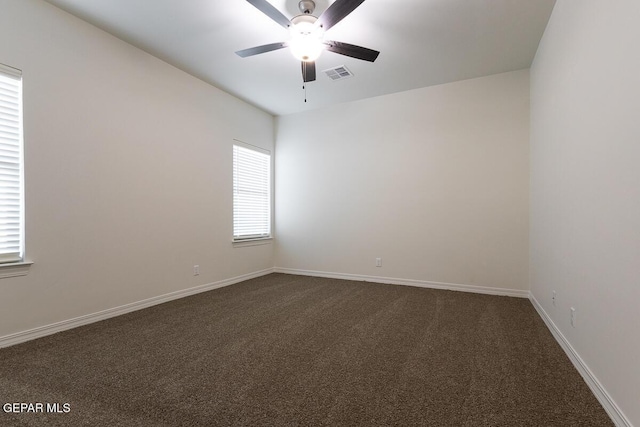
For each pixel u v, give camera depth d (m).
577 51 1.99
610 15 1.53
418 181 4.26
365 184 4.62
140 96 3.20
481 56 3.36
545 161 2.83
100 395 1.65
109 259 2.92
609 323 1.51
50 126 2.50
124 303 3.05
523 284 3.68
